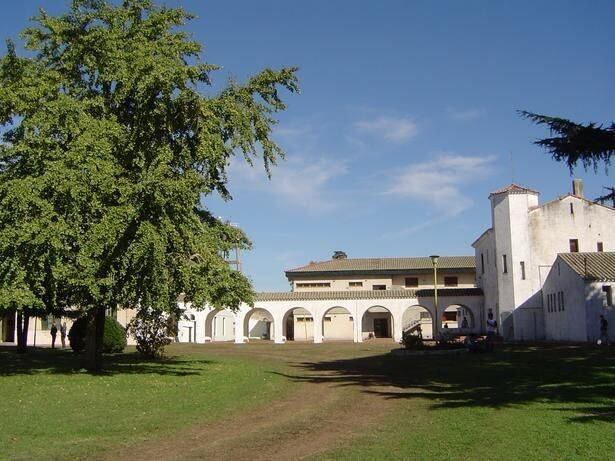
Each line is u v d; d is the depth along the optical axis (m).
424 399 14.59
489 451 8.81
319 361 28.06
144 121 18.98
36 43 19.48
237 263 37.59
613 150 15.62
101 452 9.09
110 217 16.73
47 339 49.78
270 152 20.42
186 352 35.88
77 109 17.52
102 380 17.95
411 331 57.59
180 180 17.58
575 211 44.25
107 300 18.19
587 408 12.32
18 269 16.62
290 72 20.25
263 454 9.03
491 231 47.47
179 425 11.26
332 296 51.25
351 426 11.27
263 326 68.31
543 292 43.16
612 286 34.66
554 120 15.57
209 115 18.69
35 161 17.16
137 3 19.95
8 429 10.50
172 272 18.39
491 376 18.95
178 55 19.27
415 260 68.19
